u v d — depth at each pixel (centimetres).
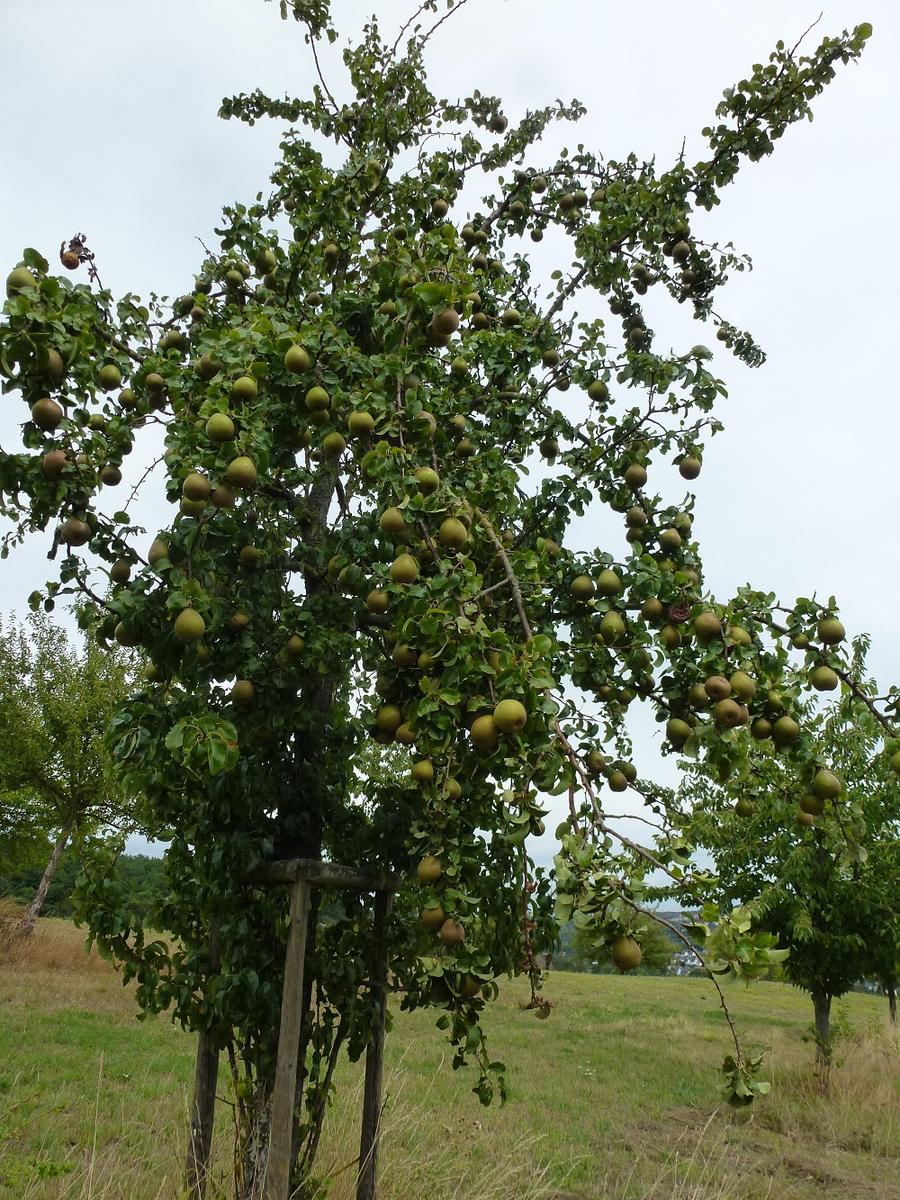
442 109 652
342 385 399
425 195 598
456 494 401
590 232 548
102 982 1366
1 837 1698
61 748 1570
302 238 513
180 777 431
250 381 354
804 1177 693
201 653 403
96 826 1559
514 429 519
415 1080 843
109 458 369
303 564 472
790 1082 991
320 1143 503
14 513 389
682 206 543
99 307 385
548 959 393
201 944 454
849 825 398
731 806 1037
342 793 483
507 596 430
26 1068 786
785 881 979
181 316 495
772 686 389
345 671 461
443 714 306
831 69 494
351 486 517
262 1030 425
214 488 340
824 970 983
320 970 438
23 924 1611
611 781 432
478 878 373
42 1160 502
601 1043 1259
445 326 399
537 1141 683
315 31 595
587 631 447
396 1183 487
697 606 408
